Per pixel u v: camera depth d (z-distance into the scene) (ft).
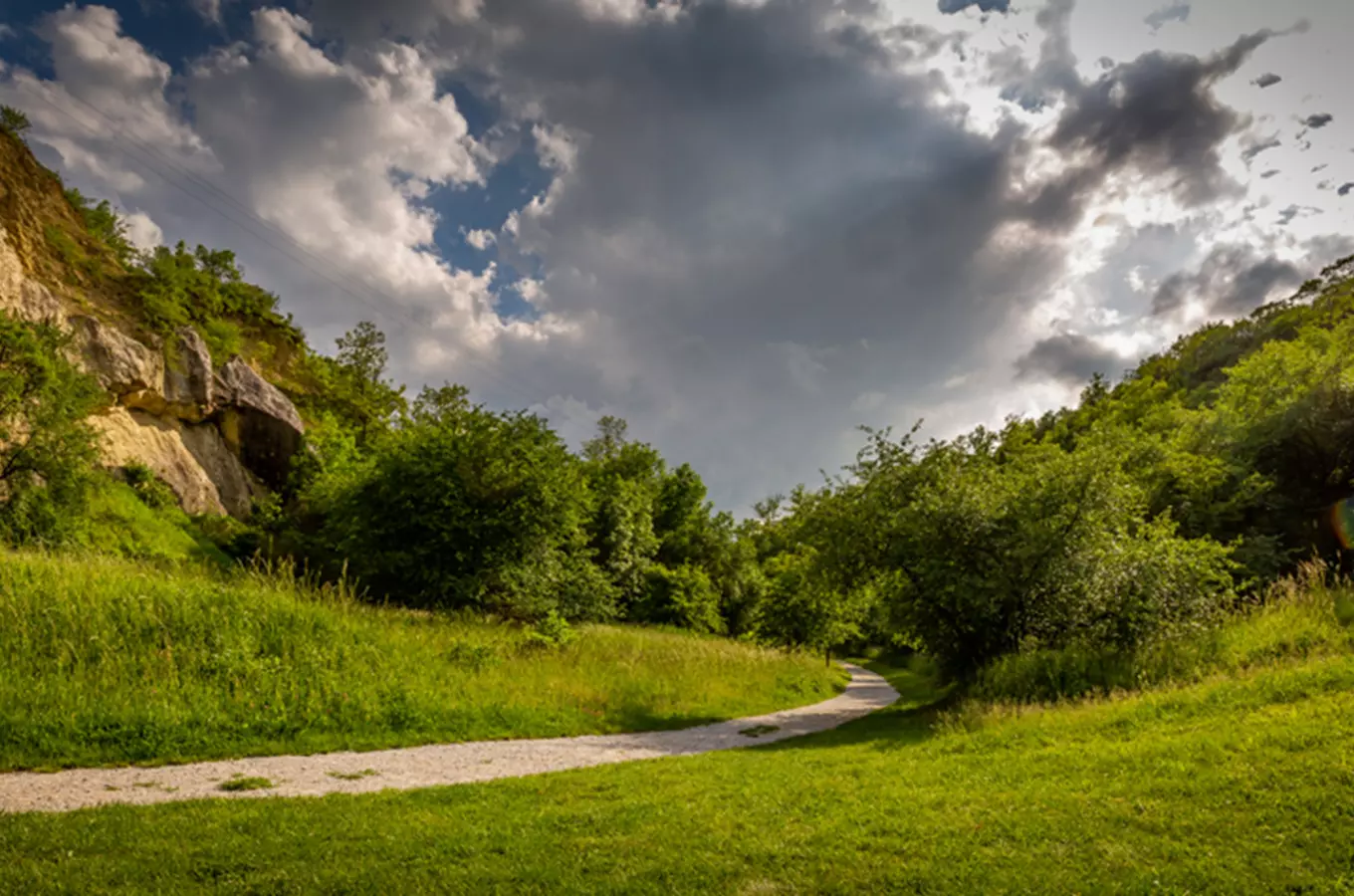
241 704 39.19
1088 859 17.01
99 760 31.12
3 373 78.28
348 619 54.60
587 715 50.93
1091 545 55.11
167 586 49.65
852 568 65.05
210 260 192.95
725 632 199.11
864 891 15.70
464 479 89.10
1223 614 51.90
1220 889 14.96
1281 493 99.14
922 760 31.40
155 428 123.24
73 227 140.97
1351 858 15.89
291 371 194.29
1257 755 23.22
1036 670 50.70
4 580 44.57
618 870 17.21
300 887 15.80
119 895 15.10
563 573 95.50
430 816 22.44
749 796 24.95
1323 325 202.28
